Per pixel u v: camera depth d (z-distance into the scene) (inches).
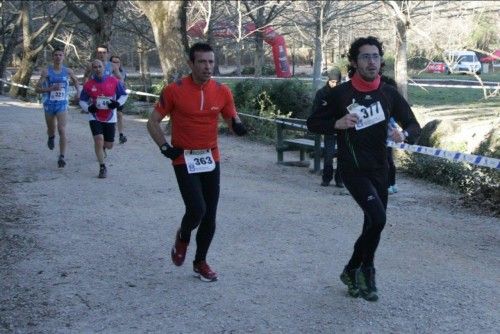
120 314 178.1
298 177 403.9
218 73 1777.8
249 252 234.1
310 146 421.1
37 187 337.1
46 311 179.0
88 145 484.1
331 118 180.7
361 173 177.2
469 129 434.0
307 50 2396.7
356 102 175.9
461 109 797.9
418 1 625.3
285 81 668.7
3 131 541.0
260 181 380.8
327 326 170.7
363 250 181.3
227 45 1289.4
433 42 563.2
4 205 295.6
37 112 724.0
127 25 1237.7
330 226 273.7
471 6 687.1
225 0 965.2
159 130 189.5
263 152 506.3
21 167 392.2
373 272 183.8
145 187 342.6
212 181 195.9
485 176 333.4
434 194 358.6
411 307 183.9
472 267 222.7
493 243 256.8
